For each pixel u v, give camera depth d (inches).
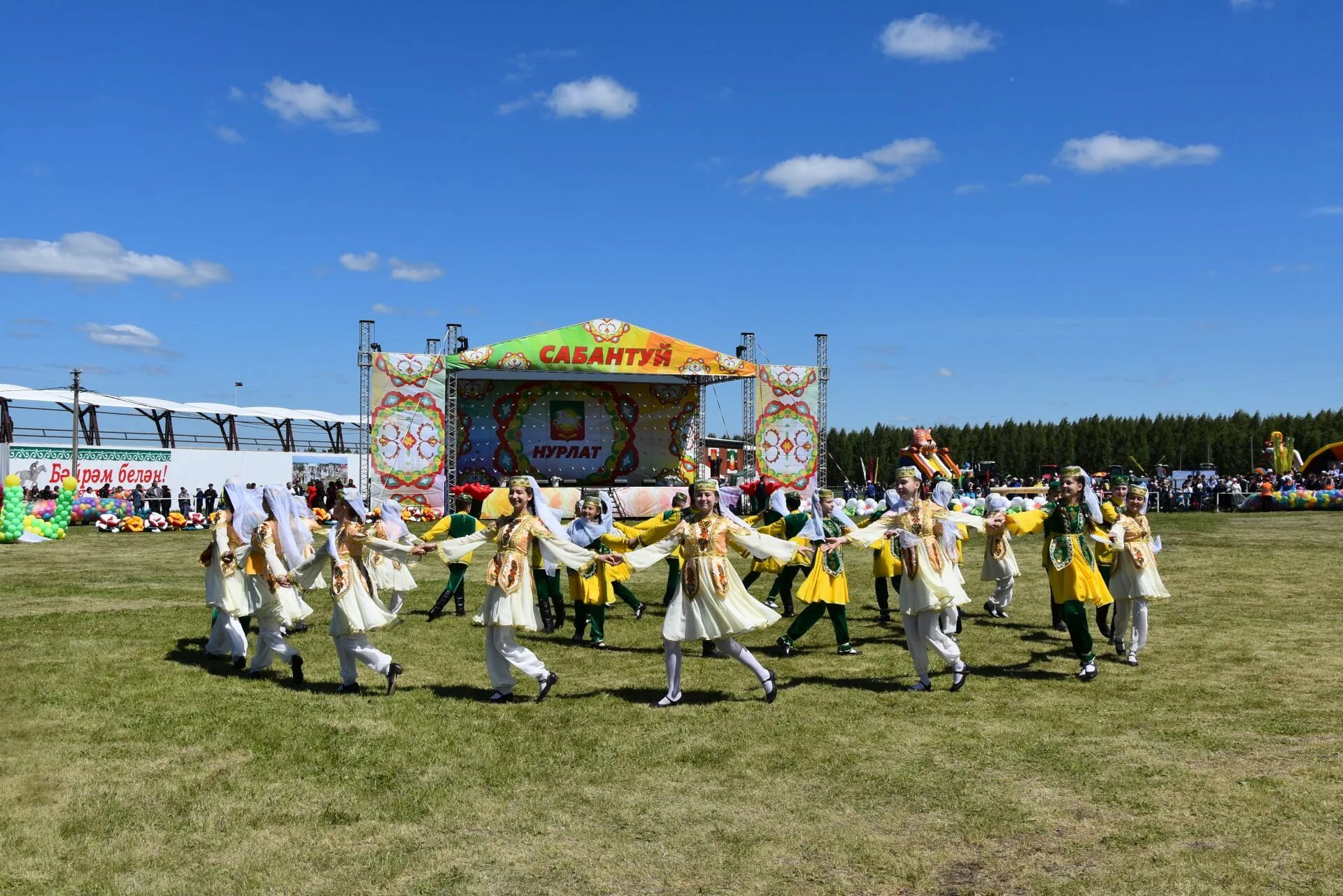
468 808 218.5
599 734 274.8
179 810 216.2
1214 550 805.2
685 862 190.7
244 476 1582.2
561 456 1451.8
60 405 1450.5
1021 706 303.6
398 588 475.2
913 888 178.7
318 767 245.3
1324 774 233.9
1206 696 313.9
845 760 250.2
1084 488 350.9
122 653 388.5
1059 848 194.5
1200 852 190.7
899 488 329.4
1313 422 3425.2
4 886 177.8
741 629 299.6
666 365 1309.1
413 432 1256.8
